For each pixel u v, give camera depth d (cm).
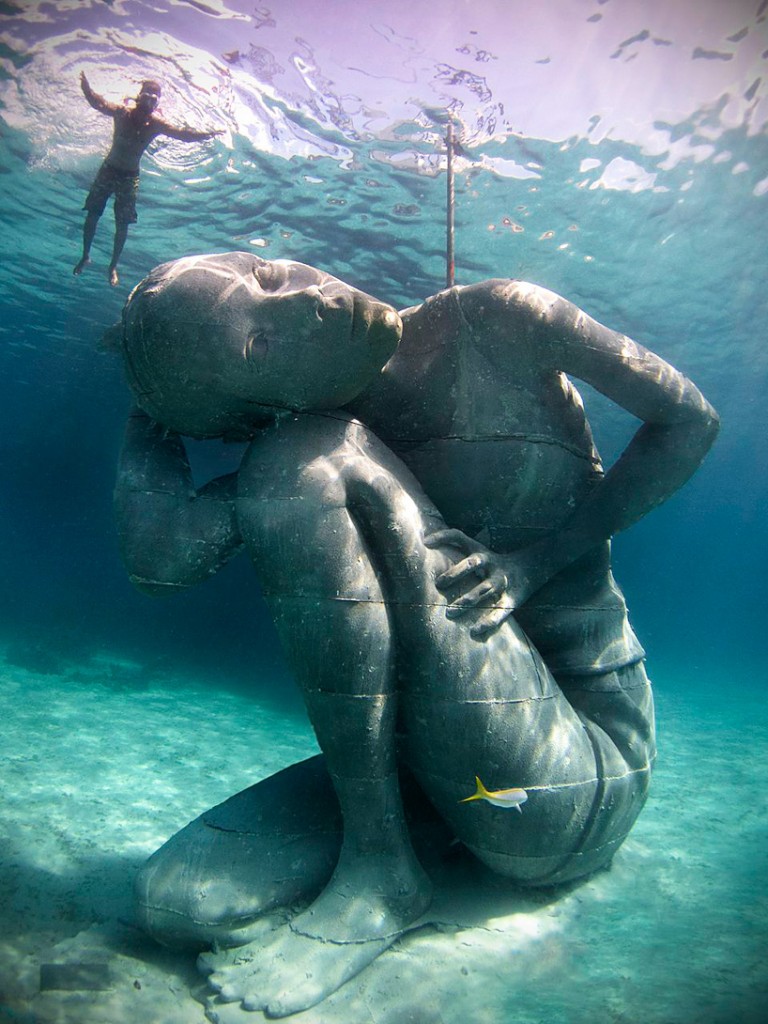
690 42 963
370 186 1312
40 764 839
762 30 942
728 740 1209
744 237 1438
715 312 1825
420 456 419
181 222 1495
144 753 962
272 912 371
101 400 3381
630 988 331
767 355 2188
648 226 1399
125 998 330
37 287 2062
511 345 388
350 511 357
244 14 946
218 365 343
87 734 1062
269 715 1472
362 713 345
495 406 402
